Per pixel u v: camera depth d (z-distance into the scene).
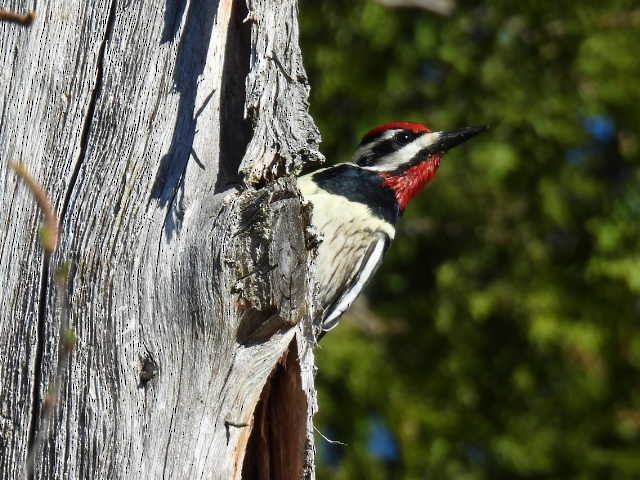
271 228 6.29
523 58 15.23
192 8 6.88
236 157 6.70
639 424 15.08
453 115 15.11
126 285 6.28
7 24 6.73
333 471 14.65
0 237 6.37
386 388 14.82
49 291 6.26
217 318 6.24
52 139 6.58
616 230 15.12
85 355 6.18
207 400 6.28
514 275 15.25
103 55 6.74
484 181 15.05
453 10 15.17
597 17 15.20
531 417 15.19
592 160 15.38
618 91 15.08
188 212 6.39
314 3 15.53
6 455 6.10
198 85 6.69
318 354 14.62
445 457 14.89
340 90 15.38
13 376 6.18
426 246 15.68
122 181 6.48
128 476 6.11
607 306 15.15
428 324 15.49
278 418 6.92
